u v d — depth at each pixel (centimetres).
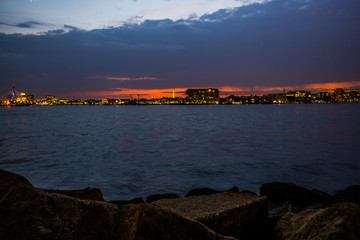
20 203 309
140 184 1290
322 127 4578
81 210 328
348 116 8281
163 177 1424
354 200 764
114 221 338
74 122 6538
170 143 2806
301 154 2089
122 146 2608
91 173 1514
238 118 7875
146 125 5428
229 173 1507
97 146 2612
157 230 283
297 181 1339
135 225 291
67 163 1805
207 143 2786
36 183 1314
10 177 485
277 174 1479
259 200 490
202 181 1348
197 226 299
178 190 1202
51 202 322
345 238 275
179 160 1897
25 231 286
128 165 1738
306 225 329
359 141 2827
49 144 2761
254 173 1507
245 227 457
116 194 1143
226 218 431
